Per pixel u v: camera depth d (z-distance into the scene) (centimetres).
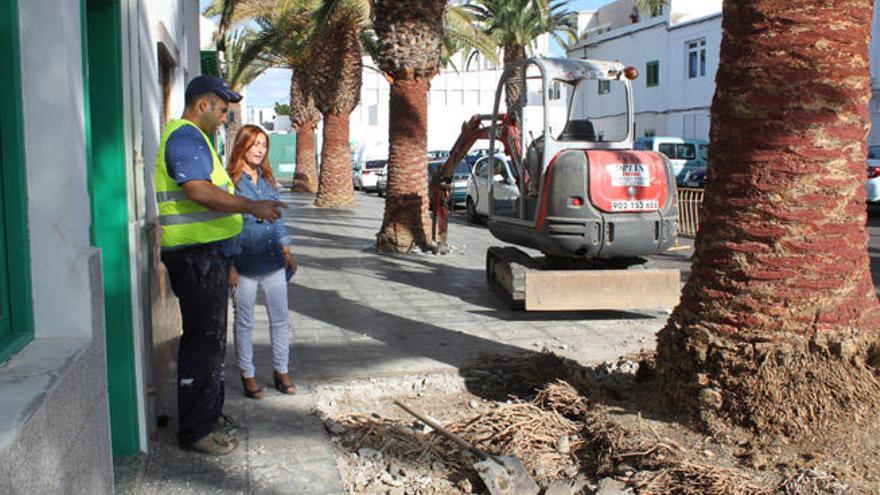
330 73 2353
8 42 275
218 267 444
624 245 852
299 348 702
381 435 502
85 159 313
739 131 447
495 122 1027
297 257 1291
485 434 501
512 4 3144
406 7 1316
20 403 235
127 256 433
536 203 898
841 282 441
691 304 476
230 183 454
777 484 399
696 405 464
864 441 418
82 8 318
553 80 909
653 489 408
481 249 1428
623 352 693
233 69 3044
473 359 670
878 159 1931
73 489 271
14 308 288
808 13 427
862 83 444
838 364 436
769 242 441
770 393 436
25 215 287
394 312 866
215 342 452
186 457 454
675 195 880
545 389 548
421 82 1352
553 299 802
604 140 950
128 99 444
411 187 1360
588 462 466
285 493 414
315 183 3328
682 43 3259
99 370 312
